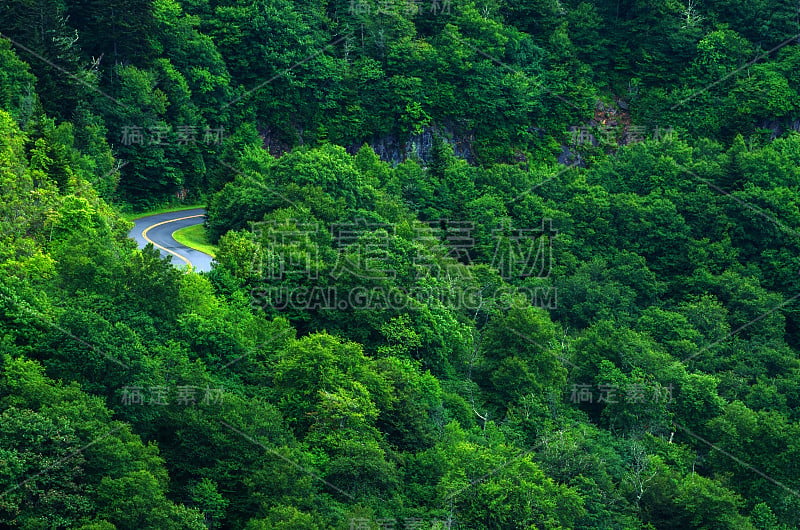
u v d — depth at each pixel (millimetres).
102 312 66250
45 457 52500
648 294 120250
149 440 62188
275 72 148000
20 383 56125
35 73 111688
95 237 76250
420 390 76312
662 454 83312
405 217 112188
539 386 83188
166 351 65562
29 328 61406
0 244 70062
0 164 79812
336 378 70188
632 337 95938
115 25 127875
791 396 104438
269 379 72000
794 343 125375
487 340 87250
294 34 149125
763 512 78625
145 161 124750
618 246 129000
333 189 104375
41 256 70688
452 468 68688
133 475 53844
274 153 149750
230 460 61688
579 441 78000
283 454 61156
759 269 128875
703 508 75125
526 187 134875
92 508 52969
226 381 69438
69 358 59812
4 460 51062
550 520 66312
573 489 69812
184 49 140750
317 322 80750
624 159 146500
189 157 133500
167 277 70875
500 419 82312
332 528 57875
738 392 102812
